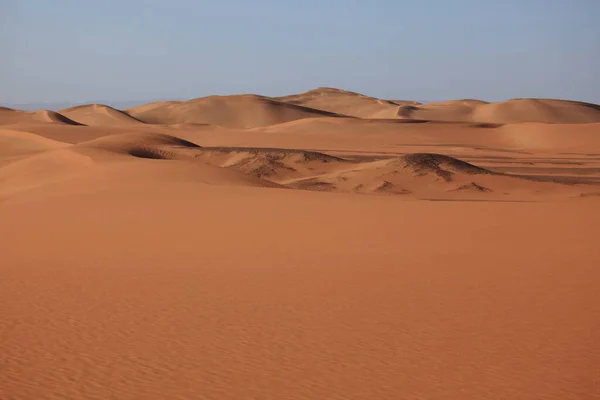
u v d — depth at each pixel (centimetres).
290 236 2211
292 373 951
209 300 1361
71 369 954
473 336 1133
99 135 10500
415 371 964
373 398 865
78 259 1814
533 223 2525
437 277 1590
